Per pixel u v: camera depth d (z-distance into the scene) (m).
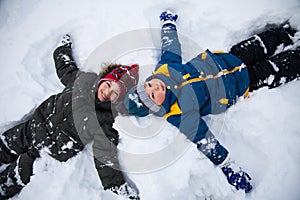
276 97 1.50
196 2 1.71
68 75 1.56
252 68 1.51
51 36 1.74
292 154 1.39
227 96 1.44
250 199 1.35
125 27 1.70
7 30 1.78
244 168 1.43
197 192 1.37
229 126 1.50
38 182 1.42
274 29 1.59
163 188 1.38
